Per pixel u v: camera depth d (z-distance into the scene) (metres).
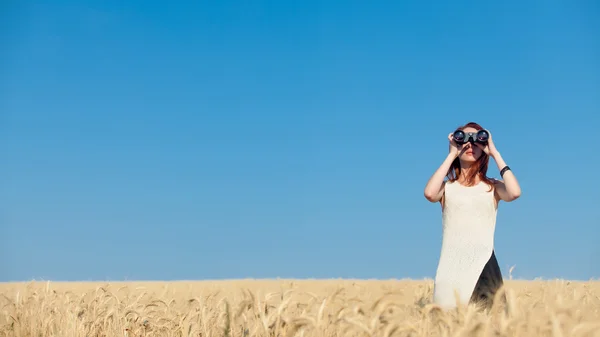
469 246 7.23
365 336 4.29
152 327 7.14
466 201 7.30
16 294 8.18
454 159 7.47
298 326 4.70
